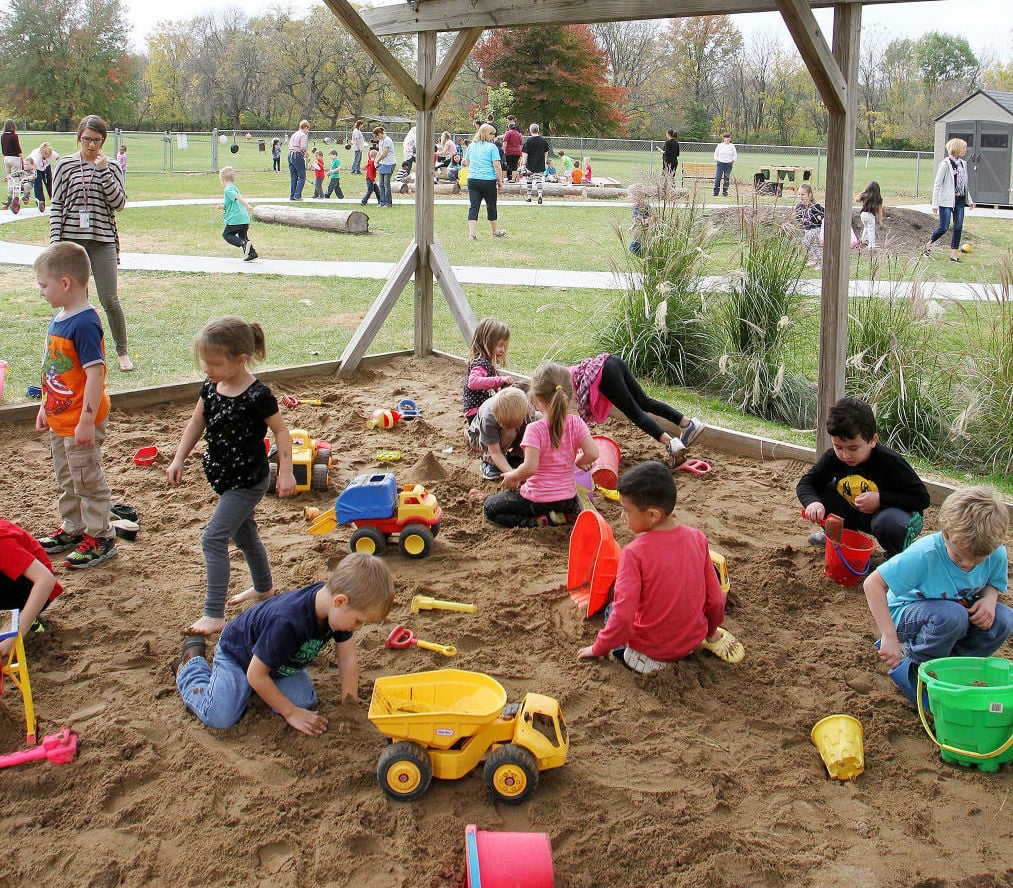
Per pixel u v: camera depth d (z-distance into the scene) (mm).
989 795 3461
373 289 12367
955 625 3871
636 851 3131
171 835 3174
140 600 4668
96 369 4711
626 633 4047
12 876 2986
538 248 16469
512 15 7348
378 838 3178
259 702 3855
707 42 61281
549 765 3395
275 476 6004
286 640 3555
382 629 4473
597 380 6617
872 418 4809
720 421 7719
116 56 72250
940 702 3557
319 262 14414
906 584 3979
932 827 3289
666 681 4055
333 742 3637
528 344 9680
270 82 73125
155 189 25984
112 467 6316
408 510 5262
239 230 14219
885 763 3623
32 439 6773
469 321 8867
